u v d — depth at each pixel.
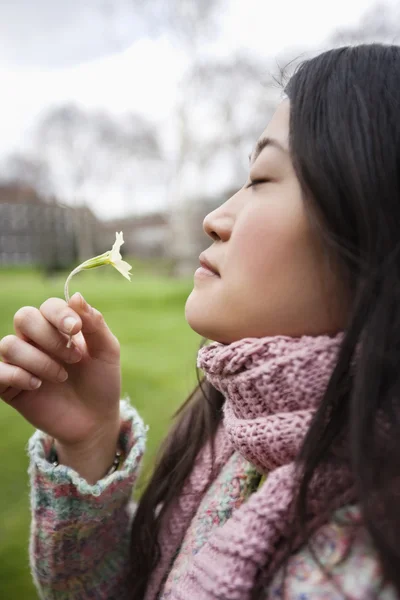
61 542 0.46
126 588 0.50
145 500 0.50
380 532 0.32
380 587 0.32
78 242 9.23
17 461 1.21
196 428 0.51
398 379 0.35
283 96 0.45
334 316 0.38
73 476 0.44
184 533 0.46
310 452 0.35
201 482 0.48
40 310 0.44
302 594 0.33
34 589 0.80
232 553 0.35
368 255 0.36
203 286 0.41
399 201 0.37
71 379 0.48
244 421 0.39
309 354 0.36
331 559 0.33
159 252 9.15
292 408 0.37
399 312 0.35
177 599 0.37
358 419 0.34
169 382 1.80
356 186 0.36
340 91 0.38
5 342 0.44
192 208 7.01
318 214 0.37
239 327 0.39
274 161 0.40
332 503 0.35
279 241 0.38
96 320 0.46
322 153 0.37
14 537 0.94
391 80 0.39
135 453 0.48
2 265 8.72
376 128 0.37
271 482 0.36
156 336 2.79
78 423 0.47
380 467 0.33
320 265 0.38
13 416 1.53
